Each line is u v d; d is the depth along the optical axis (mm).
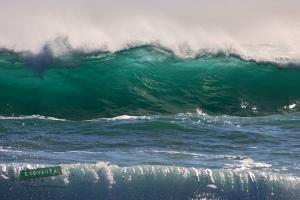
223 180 37062
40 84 69188
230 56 77688
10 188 35500
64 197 35625
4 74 70125
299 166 43812
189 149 48125
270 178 37594
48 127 55062
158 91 70688
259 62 77062
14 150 45438
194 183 36750
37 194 35594
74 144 48656
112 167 36719
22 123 56531
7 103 65312
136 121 57688
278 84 74125
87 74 71688
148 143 49656
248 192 37000
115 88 70000
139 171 36688
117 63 73688
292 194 37250
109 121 58375
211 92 71562
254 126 57719
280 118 62969
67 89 69000
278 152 48156
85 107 66750
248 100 70688
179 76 73188
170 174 36781
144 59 74875
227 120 60438
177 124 56281
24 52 73438
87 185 35969
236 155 46719
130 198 35938
